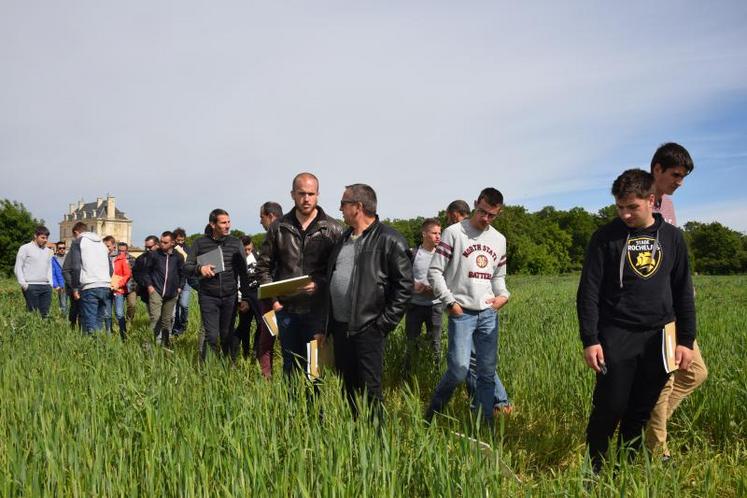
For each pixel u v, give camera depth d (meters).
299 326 5.19
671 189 4.50
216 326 7.37
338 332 4.54
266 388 4.04
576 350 6.40
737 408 4.52
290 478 2.88
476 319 5.10
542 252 71.69
